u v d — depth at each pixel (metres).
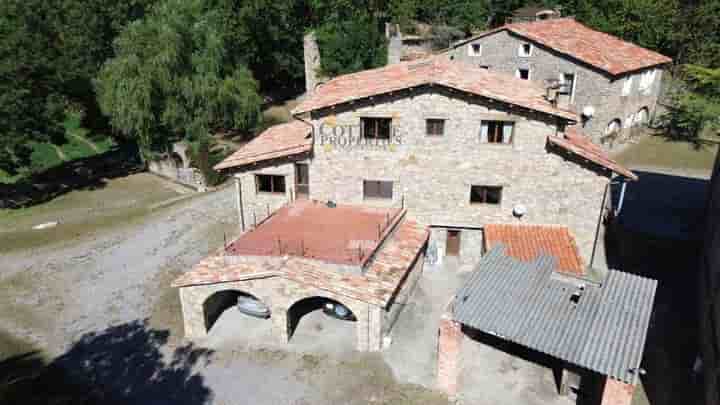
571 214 26.67
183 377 20.81
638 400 18.83
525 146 25.88
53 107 48.25
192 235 34.56
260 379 20.59
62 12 55.31
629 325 16.80
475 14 75.62
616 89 43.72
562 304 18.06
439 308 25.16
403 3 75.06
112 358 22.09
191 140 49.19
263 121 59.38
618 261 28.19
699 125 47.91
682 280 26.48
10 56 44.53
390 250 24.94
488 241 26.19
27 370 21.45
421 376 20.48
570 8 70.19
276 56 79.81
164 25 48.25
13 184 51.31
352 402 19.34
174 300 26.55
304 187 29.16
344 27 70.88
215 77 50.31
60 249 33.38
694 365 20.19
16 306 26.48
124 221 37.97
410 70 28.22
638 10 62.22
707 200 32.50
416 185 27.70
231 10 70.31
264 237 24.84
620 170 24.58
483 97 25.09
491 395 19.38
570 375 18.89
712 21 57.97
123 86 45.94
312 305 25.30
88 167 56.88
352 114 26.72
